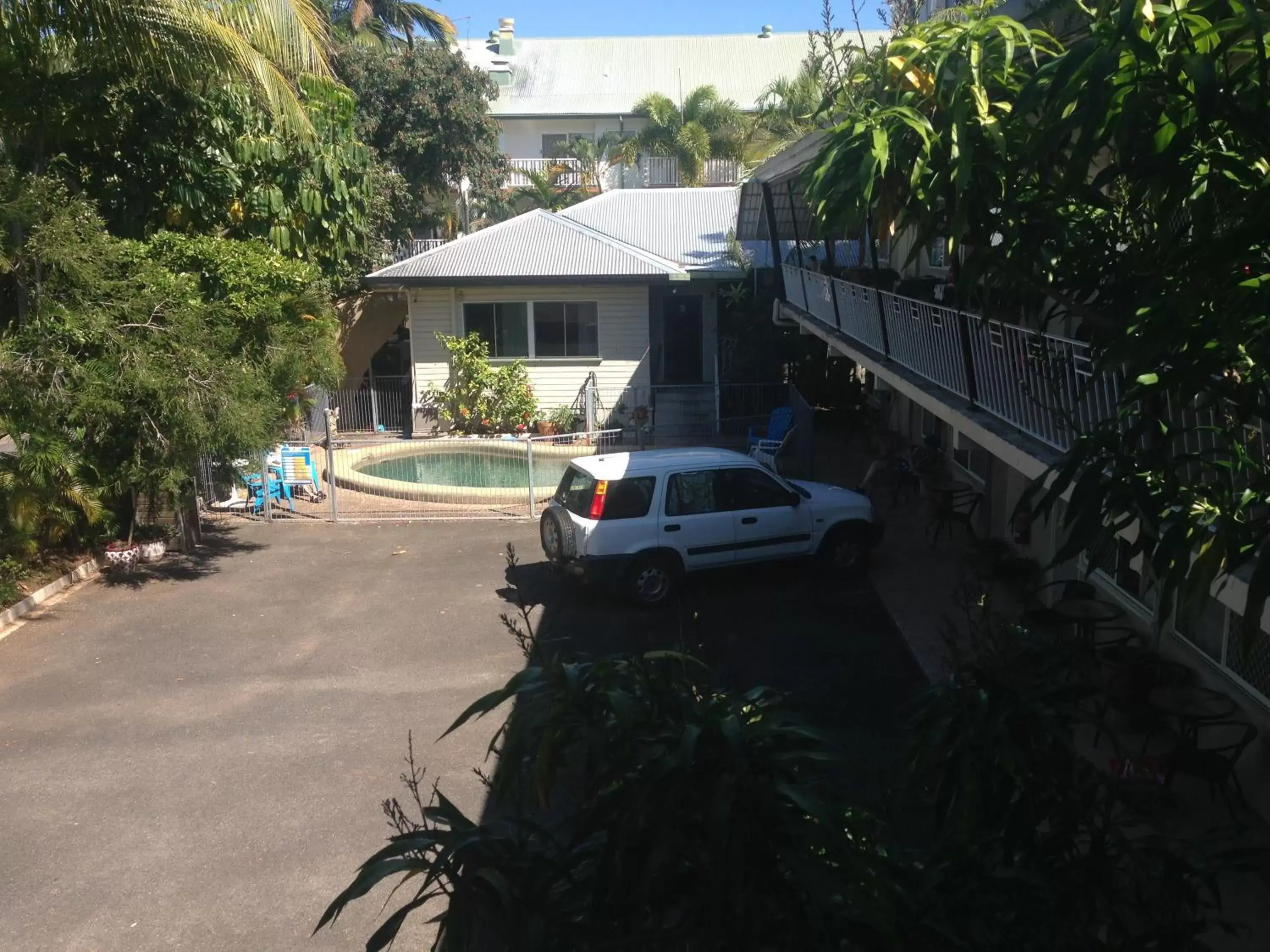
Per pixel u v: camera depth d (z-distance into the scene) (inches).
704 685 127.7
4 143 521.3
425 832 111.5
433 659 429.1
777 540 502.3
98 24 460.1
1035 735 132.1
